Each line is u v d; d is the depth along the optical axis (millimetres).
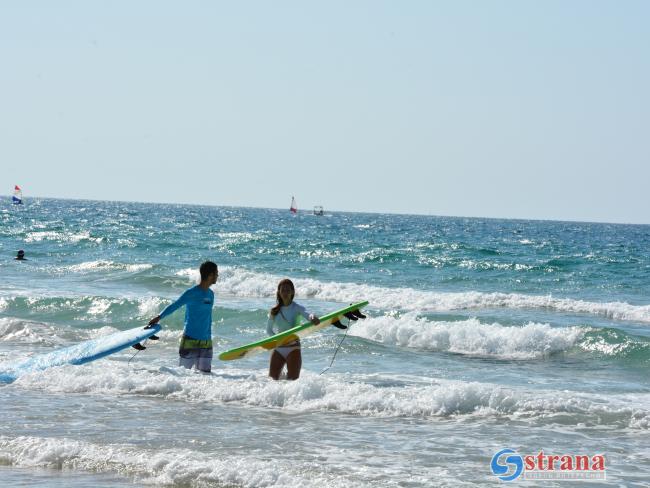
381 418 16641
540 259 80062
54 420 15875
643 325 37219
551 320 37000
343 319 32531
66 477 12570
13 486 12109
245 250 80875
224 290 45562
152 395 18531
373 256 74875
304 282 47562
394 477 12461
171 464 12711
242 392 18234
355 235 130625
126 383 19078
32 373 20234
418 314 35219
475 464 13359
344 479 12039
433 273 62594
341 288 46344
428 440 14875
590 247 113000
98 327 32344
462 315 35562
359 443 14531
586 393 20344
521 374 23828
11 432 14938
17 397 18141
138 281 49094
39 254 71750
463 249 90812
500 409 17250
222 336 29672
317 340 27547
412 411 17047
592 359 27078
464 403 17391
